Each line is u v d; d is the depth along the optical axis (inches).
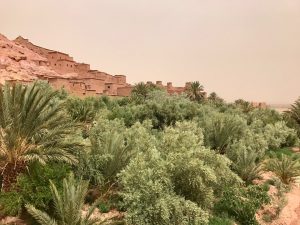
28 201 361.1
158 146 541.6
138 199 373.7
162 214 356.2
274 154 903.7
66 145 424.5
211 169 427.5
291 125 1357.0
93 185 467.8
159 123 995.3
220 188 503.5
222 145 789.9
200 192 430.3
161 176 408.2
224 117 922.7
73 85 1958.7
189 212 378.9
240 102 2212.1
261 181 670.5
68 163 436.5
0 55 2319.1
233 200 489.4
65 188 337.1
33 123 407.2
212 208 494.0
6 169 388.5
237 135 884.0
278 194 590.9
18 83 442.0
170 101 1080.8
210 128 837.8
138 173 399.5
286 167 698.2
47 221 316.8
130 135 619.8
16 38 3216.0
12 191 364.5
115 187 480.1
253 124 1174.3
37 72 2367.1
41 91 460.4
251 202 495.5
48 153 394.3
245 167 643.5
